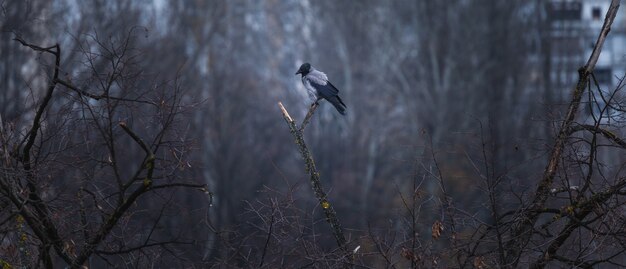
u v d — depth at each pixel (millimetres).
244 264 14484
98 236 13672
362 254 13898
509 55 45750
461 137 20016
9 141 14062
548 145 14281
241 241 14602
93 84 14086
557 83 41375
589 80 14367
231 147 43781
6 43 27438
